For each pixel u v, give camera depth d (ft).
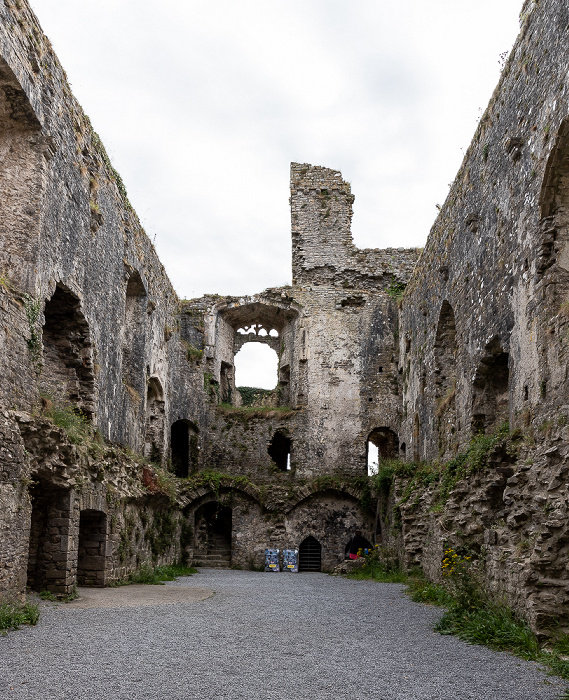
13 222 42.68
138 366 71.26
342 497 89.35
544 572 29.25
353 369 97.50
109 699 19.22
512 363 42.47
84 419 52.16
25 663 23.24
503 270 44.98
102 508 50.49
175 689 20.43
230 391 106.42
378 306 99.55
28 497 36.11
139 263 70.18
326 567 86.53
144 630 30.73
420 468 70.23
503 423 45.75
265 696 19.94
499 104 46.98
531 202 39.78
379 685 21.59
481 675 23.16
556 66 36.91
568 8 35.50
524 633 28.14
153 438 81.05
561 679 22.59
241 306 100.89
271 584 59.62
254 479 93.56
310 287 100.83
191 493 84.58
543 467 31.86
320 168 107.65
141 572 59.67
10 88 40.96
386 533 79.36
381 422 95.45
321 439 94.99
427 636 30.91
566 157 36.78
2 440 33.47
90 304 53.67
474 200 53.06
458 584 39.34
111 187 60.64
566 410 32.37
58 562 42.06
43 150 44.09
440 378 66.64
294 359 99.04
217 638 29.22
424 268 74.33
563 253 37.45
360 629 32.71
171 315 88.22
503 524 36.91
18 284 41.73
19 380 38.29
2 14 38.73
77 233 50.88
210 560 86.69
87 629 30.50
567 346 33.96
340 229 104.88
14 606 32.40
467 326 53.98
